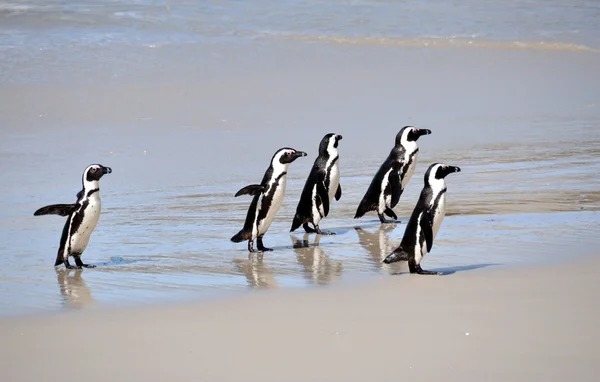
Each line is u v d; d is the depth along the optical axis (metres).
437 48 50.44
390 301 13.93
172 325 13.00
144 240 20.02
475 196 23.25
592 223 19.98
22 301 14.80
